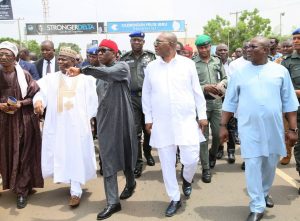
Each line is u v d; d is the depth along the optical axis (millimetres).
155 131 4242
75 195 4539
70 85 4555
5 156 4652
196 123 4301
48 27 38250
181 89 4141
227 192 4930
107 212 4199
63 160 4523
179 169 6094
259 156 3820
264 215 4129
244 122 3852
